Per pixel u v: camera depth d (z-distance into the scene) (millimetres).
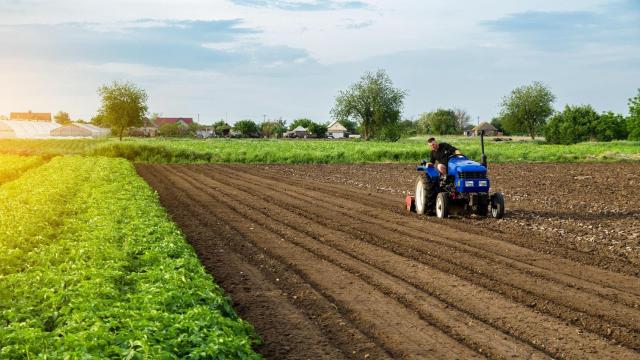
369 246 14547
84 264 9648
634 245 14781
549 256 13469
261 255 13531
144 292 8180
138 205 16344
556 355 7828
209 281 9109
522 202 23719
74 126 130250
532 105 105500
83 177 26250
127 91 85312
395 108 101000
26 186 22625
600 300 10172
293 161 50812
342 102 101312
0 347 6559
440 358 7723
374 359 7672
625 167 44656
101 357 5812
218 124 158625
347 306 9836
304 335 8508
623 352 7934
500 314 9438
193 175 36938
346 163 50250
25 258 10867
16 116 181750
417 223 17938
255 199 24281
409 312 9531
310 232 16453
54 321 7539
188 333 6777
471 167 18172
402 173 39312
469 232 16422
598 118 89688
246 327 8039
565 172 39906
